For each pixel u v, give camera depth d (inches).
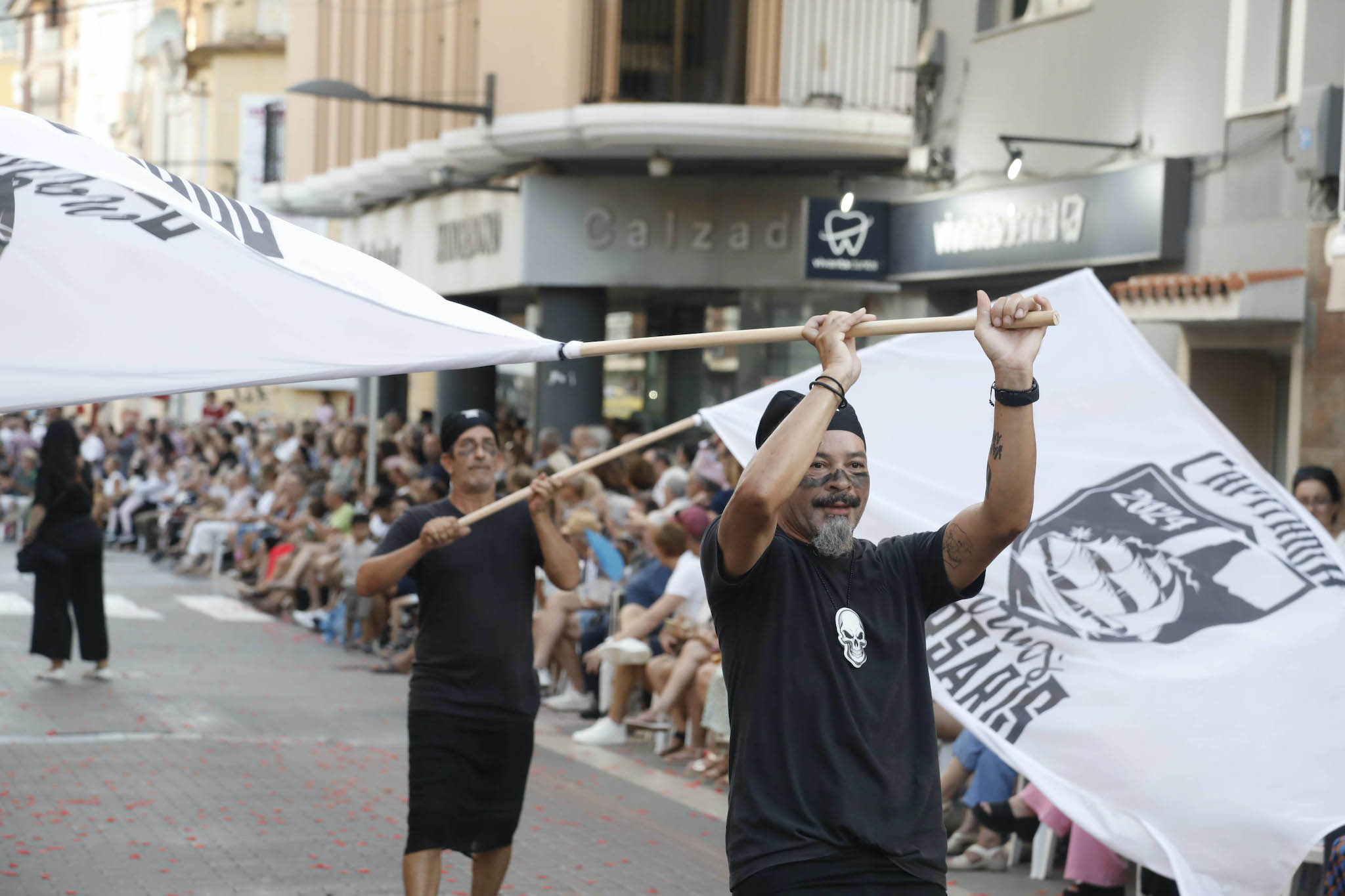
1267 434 671.8
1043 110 768.9
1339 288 548.1
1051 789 280.2
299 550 920.9
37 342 199.6
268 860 386.0
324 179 1357.0
